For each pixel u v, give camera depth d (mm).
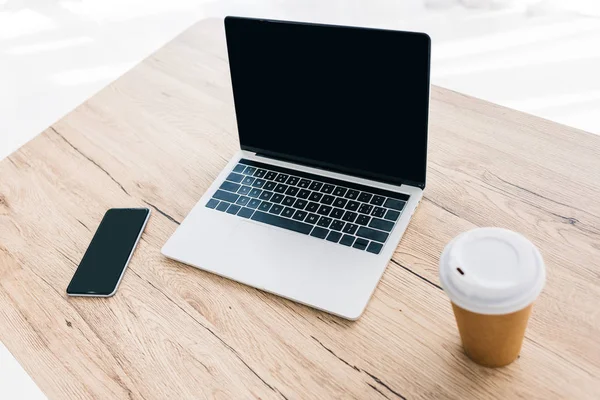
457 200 906
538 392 684
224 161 1058
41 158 1123
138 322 830
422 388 710
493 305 583
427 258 838
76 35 2945
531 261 593
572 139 962
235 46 924
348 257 841
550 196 885
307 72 886
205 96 1204
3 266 935
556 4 2516
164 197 1008
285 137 972
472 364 722
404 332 765
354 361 747
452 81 2234
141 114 1187
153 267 899
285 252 865
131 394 752
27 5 3236
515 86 2166
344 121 900
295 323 797
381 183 921
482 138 996
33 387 1680
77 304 866
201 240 907
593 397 670
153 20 2949
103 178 1062
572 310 745
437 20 2549
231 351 779
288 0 2848
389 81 830
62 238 966
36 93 2605
